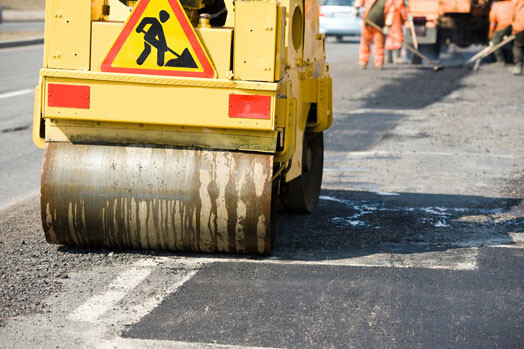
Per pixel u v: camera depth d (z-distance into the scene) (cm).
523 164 1246
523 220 908
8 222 872
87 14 686
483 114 1769
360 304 622
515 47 2561
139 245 725
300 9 780
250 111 674
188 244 716
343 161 1262
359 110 1825
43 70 690
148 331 561
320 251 767
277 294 641
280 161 714
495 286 670
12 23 5266
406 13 2752
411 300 634
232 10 758
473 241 815
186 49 675
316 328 572
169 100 682
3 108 1748
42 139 733
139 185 702
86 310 599
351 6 3725
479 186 1091
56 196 709
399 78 2452
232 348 534
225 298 629
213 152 700
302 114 809
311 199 939
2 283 655
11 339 544
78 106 693
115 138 711
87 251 742
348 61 2975
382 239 817
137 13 675
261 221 696
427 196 1027
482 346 546
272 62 667
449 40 2878
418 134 1519
